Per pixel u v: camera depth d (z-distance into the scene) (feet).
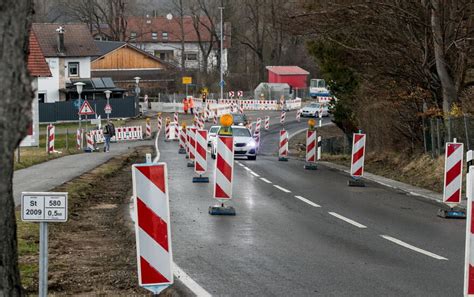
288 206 109.29
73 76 474.08
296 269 64.23
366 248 75.36
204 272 62.44
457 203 100.27
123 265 63.98
